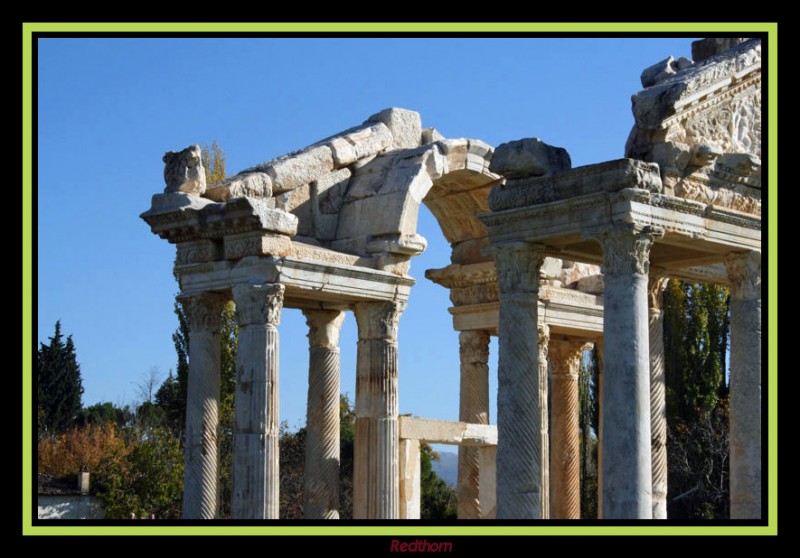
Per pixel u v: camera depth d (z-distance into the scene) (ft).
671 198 97.45
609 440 93.91
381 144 125.59
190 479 113.29
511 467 99.35
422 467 268.41
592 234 96.84
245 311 110.93
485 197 132.98
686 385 228.22
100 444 270.67
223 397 214.48
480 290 139.23
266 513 108.88
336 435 125.49
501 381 101.14
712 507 220.43
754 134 106.83
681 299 230.89
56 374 304.50
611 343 94.89
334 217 123.34
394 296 120.37
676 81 100.22
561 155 104.63
